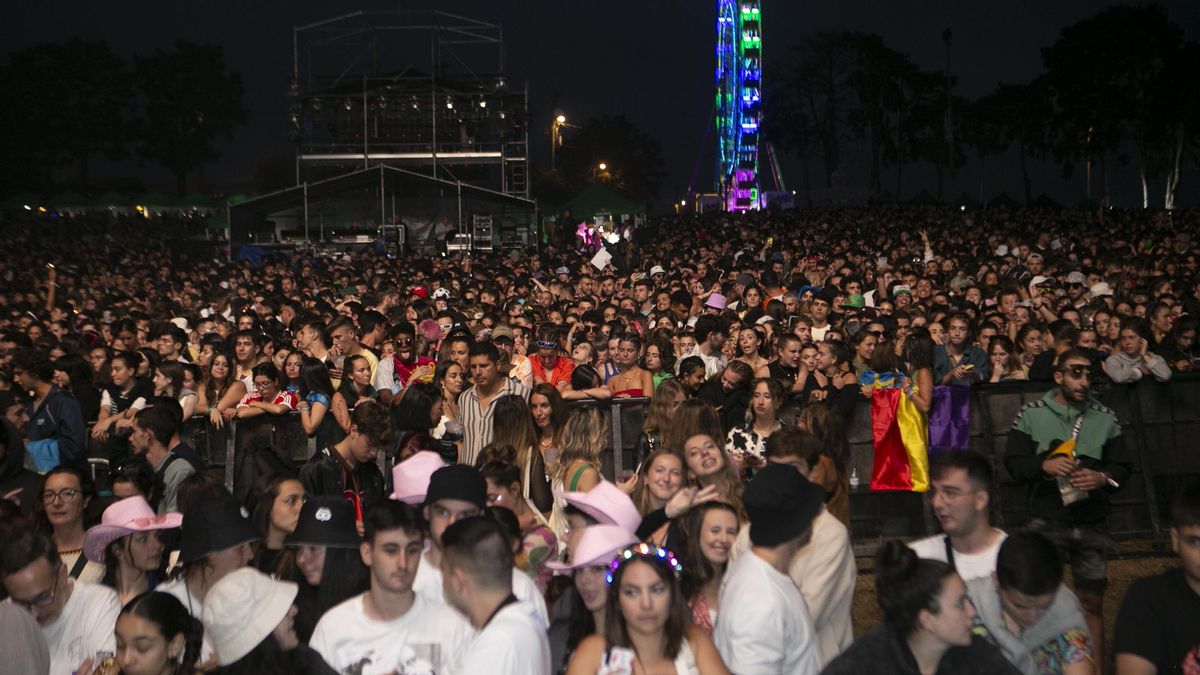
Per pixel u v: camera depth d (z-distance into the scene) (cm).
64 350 1234
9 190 9131
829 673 380
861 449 878
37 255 3762
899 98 10500
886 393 868
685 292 1459
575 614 463
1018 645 425
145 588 572
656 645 407
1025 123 9994
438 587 505
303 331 1052
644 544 414
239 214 4422
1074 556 599
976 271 2114
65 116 9950
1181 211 4991
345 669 437
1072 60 9238
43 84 9800
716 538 481
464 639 445
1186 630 395
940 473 473
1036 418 675
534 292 2034
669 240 4541
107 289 2631
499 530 424
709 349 1097
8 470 696
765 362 964
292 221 4475
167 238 5100
